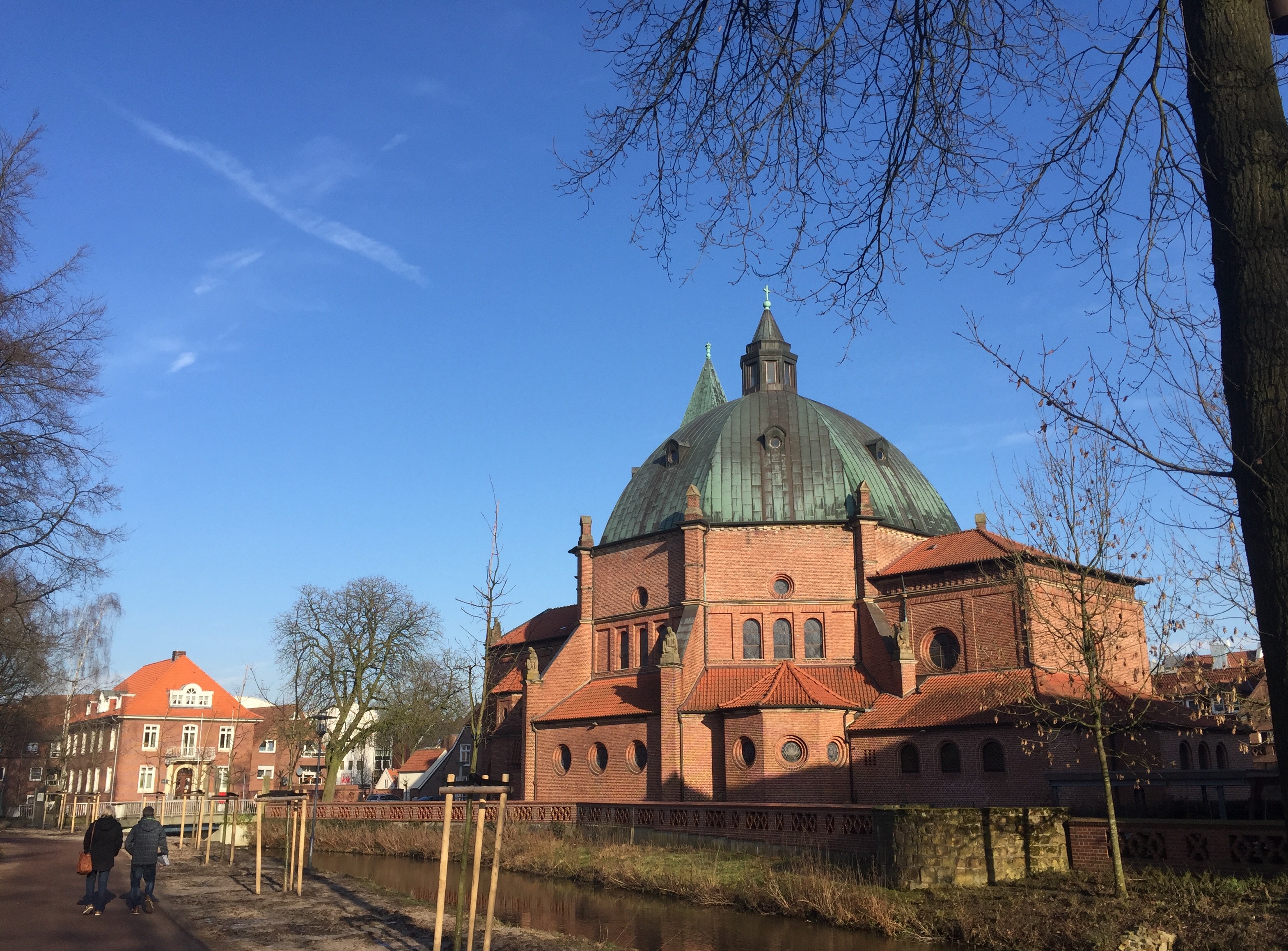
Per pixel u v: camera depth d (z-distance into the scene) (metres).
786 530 54.81
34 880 31.17
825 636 53.12
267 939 20.03
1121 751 40.84
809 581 54.03
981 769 42.78
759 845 37.34
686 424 74.62
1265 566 7.99
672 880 33.09
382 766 121.06
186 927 21.50
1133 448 9.31
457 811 51.09
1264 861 25.17
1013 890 27.38
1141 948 20.31
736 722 48.09
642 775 51.06
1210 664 40.88
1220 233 8.49
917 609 51.00
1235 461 8.29
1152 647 30.45
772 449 57.34
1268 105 8.42
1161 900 24.03
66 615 69.88
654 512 58.53
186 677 104.88
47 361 25.55
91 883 23.61
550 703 57.53
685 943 24.91
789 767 46.34
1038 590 36.72
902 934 24.97
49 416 26.19
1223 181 8.45
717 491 56.38
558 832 46.12
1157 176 9.30
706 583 54.56
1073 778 38.19
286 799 28.86
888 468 59.03
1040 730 35.34
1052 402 10.54
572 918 28.62
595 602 60.31
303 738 71.25
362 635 72.81
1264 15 8.64
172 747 100.44
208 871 35.16
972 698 45.03
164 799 85.12
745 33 10.28
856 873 31.30
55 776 88.12
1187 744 44.59
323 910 24.62
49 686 73.31
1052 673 42.91
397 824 52.00
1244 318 8.23
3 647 31.72
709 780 48.84
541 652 69.00
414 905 25.97
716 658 53.47
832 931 26.27
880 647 51.00
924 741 44.88
